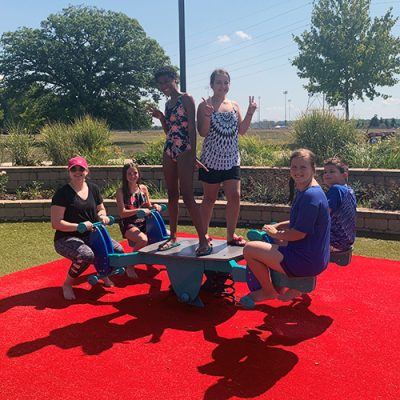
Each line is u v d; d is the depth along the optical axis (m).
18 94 52.22
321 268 3.62
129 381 3.11
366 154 10.45
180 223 8.52
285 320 4.14
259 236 4.21
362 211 7.71
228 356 3.47
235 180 4.69
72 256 4.60
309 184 3.61
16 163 11.51
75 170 4.82
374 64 30.75
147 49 54.88
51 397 2.92
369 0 30.48
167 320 4.16
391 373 3.22
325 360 3.41
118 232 7.86
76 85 52.56
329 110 12.35
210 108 4.32
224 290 4.75
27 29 51.94
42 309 4.38
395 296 4.71
